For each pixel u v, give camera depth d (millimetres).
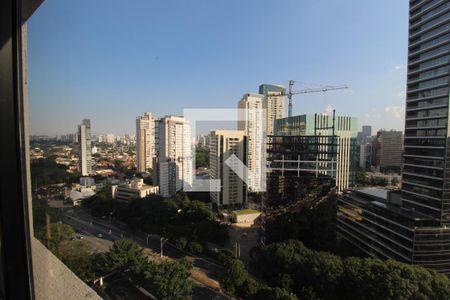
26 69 2256
